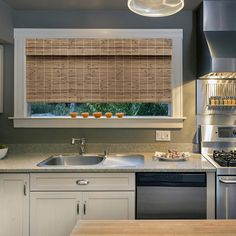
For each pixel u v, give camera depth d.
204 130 2.52
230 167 1.91
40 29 2.56
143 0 1.46
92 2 2.38
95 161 2.48
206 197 1.93
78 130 2.60
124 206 1.95
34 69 2.59
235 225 1.03
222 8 2.29
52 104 2.71
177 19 2.57
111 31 2.56
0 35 2.32
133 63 2.59
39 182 1.95
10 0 2.33
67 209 1.95
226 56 2.05
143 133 2.60
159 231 0.97
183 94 2.59
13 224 1.96
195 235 0.93
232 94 2.54
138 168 1.93
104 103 2.68
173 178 1.93
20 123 2.58
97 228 1.00
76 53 2.57
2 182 1.95
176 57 2.57
